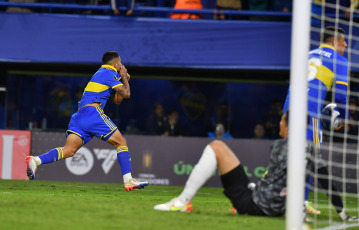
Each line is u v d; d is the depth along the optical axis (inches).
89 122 1058.1
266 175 740.0
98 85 1060.5
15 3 1756.9
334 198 796.0
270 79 1996.8
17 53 1750.7
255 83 1999.3
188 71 1987.0
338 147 1440.7
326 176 800.9
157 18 1747.0
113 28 1747.0
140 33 1745.8
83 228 581.0
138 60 1743.4
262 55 1736.0
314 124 834.2
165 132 1840.6
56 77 1974.7
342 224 749.3
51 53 1752.0
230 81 1999.3
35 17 1752.0
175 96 2000.5
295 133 588.7
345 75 850.8
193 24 1742.1
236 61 1739.7
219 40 1739.7
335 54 856.9
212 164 730.2
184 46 1743.4
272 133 1883.6
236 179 716.7
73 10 1847.9
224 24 1740.9
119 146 1086.4
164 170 1553.9
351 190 1435.8
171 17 1788.9
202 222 658.8
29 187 1247.5
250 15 1797.5
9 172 1561.3
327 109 847.7
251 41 1737.2
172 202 765.9
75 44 1748.3
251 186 718.5
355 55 1659.7
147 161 1560.0
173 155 1553.9
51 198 918.4
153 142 1560.0
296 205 583.8
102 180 1539.1
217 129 1798.7
